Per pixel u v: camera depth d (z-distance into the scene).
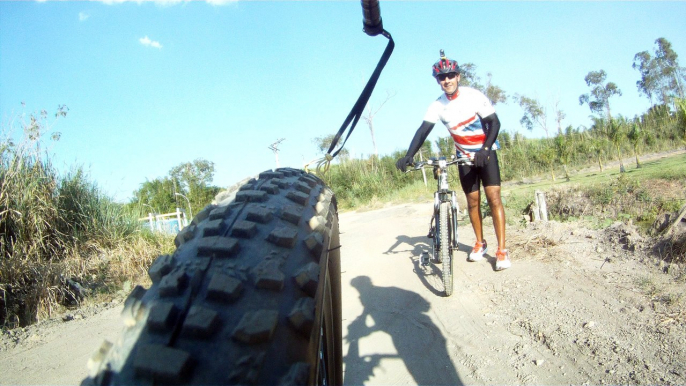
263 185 1.63
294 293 1.12
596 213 8.37
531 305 4.09
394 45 2.23
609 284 4.29
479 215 5.61
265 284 1.08
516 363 3.14
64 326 5.20
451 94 5.01
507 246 6.09
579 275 4.65
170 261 1.13
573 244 5.76
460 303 4.37
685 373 2.69
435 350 3.49
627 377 2.76
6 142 7.10
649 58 62.62
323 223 1.46
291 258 1.21
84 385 0.92
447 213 4.69
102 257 7.49
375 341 3.76
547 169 24.02
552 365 3.04
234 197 1.53
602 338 3.27
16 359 4.12
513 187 19.09
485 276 5.05
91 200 8.15
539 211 7.52
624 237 5.55
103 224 8.11
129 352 0.94
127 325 1.01
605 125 26.67
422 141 5.18
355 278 5.57
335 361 1.89
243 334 0.95
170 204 30.98
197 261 1.12
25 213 6.74
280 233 1.24
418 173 27.64
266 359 0.95
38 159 7.40
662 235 5.10
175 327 0.97
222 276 1.06
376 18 2.07
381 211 16.50
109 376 0.91
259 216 1.31
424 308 4.34
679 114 15.65
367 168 29.55
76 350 4.25
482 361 3.23
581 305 3.91
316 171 2.52
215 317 0.97
